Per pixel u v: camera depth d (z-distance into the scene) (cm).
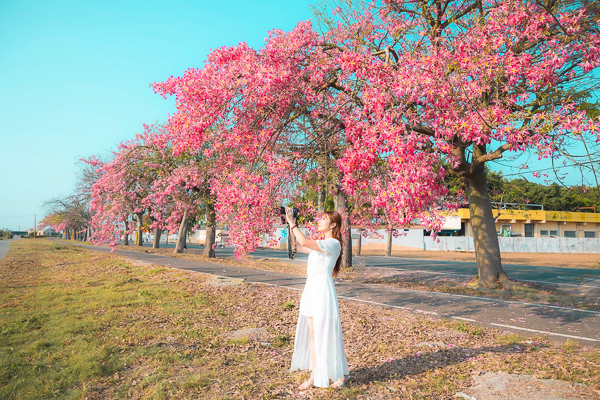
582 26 768
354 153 594
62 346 529
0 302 889
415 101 686
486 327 660
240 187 707
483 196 1171
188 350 504
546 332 627
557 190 5372
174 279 1306
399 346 522
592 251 4156
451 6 1035
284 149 800
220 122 736
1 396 363
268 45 748
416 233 4572
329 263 392
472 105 680
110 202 2156
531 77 712
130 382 402
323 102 842
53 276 1461
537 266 2123
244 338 555
